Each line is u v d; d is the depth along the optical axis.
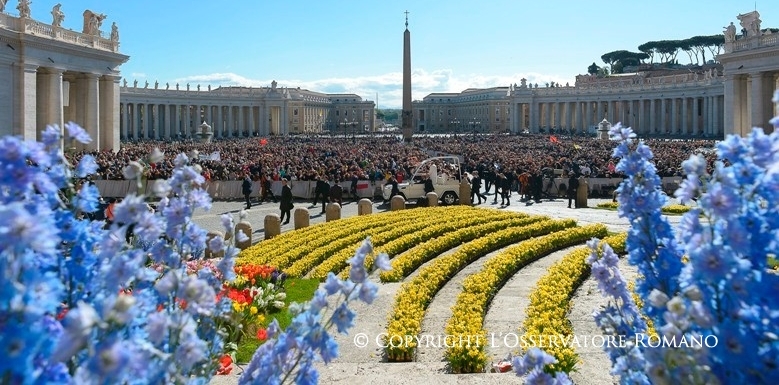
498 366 9.33
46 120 58.31
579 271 15.16
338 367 9.25
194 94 139.12
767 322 3.59
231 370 8.98
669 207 27.17
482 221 23.89
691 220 4.07
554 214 29.22
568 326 11.25
